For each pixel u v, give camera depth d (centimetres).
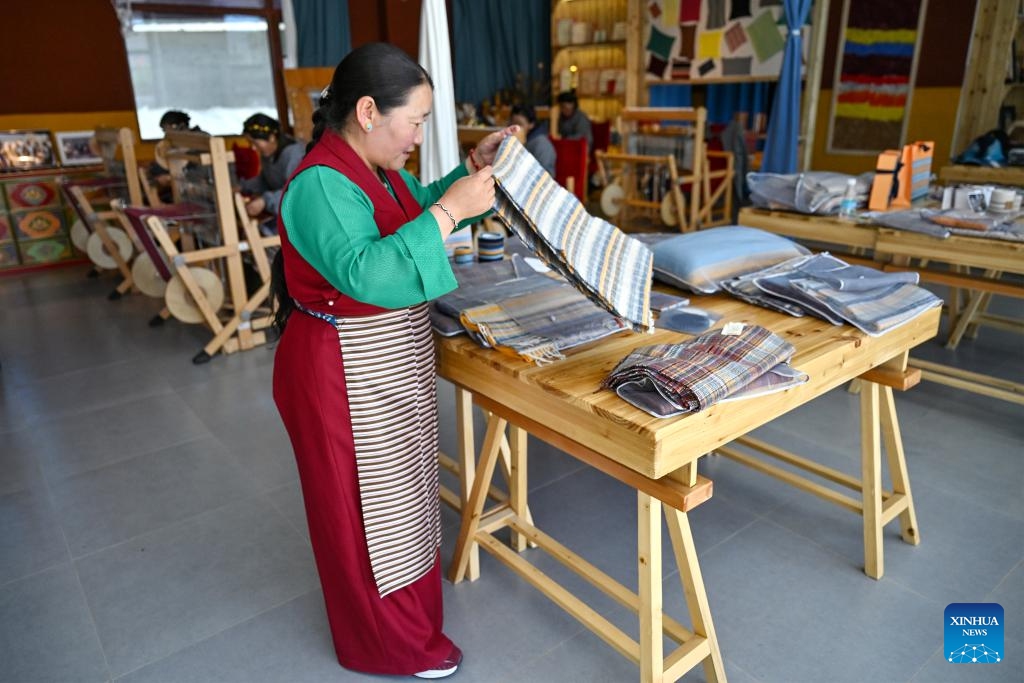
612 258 147
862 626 187
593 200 775
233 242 392
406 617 166
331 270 128
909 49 609
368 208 134
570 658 181
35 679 178
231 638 191
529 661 180
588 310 170
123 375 377
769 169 508
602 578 174
